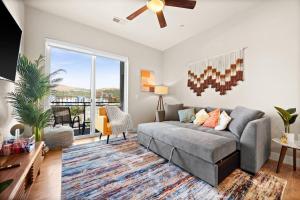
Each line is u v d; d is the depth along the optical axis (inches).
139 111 166.9
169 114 136.6
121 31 139.1
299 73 82.6
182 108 139.3
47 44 112.3
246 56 105.7
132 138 132.0
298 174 71.3
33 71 82.3
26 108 79.8
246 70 105.6
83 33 126.6
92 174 69.8
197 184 62.5
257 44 100.0
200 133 81.7
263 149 77.9
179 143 75.7
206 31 134.8
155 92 164.4
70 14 112.8
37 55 106.0
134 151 99.8
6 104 75.6
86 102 140.6
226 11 107.6
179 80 163.8
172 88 173.2
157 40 158.2
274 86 92.0
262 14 97.5
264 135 78.9
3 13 55.4
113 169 74.8
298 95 82.9
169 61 177.5
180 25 126.7
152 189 58.9
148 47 173.6
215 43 127.0
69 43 119.6
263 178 67.4
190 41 150.6
